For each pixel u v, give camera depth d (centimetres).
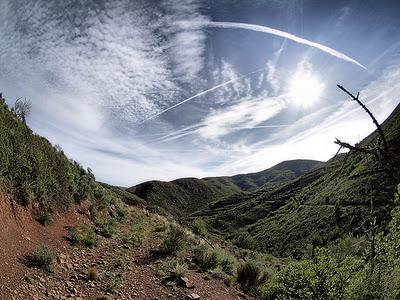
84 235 1266
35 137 1518
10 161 1140
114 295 896
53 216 1263
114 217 1775
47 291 805
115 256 1179
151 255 1291
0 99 1598
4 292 707
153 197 18175
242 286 1216
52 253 958
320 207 6312
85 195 1638
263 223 8881
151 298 936
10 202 1054
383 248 576
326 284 708
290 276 766
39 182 1247
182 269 1122
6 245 884
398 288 559
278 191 12294
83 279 934
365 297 590
